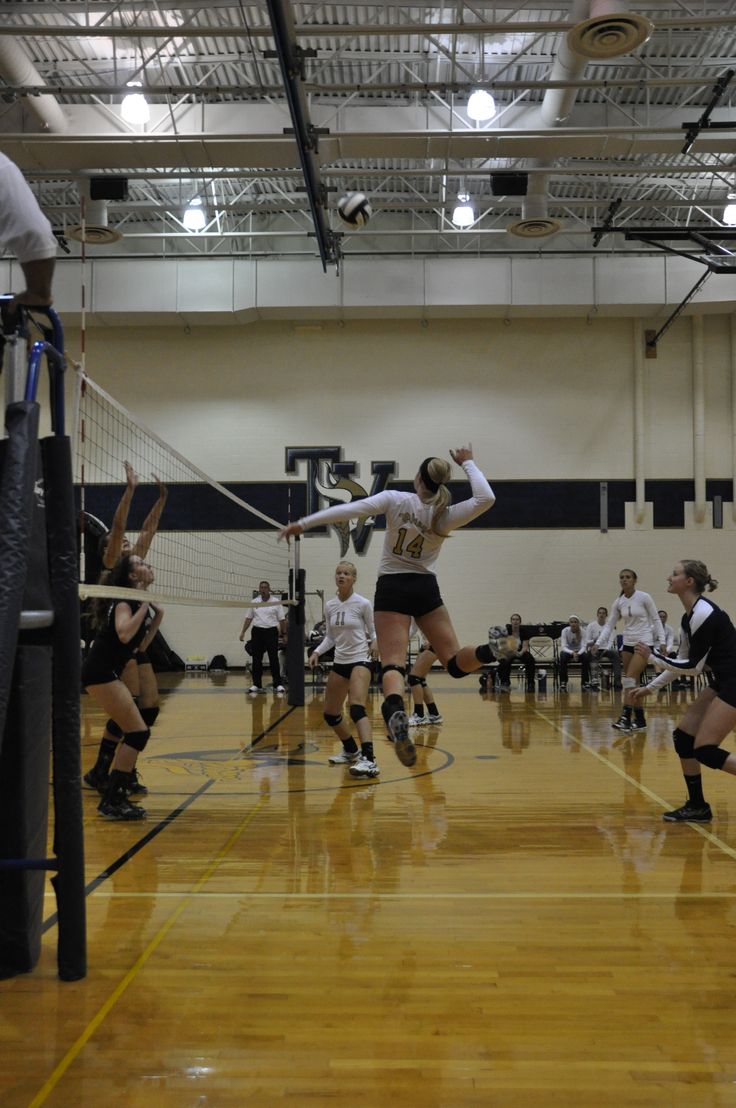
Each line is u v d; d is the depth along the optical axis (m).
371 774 7.39
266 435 18.88
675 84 11.37
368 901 4.12
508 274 17.83
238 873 4.58
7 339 3.02
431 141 12.64
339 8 11.78
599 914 3.94
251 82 13.56
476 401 18.83
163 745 9.20
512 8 11.61
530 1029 2.83
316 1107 2.36
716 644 5.52
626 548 18.53
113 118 12.59
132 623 5.64
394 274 17.92
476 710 12.71
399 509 4.33
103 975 3.25
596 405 18.72
